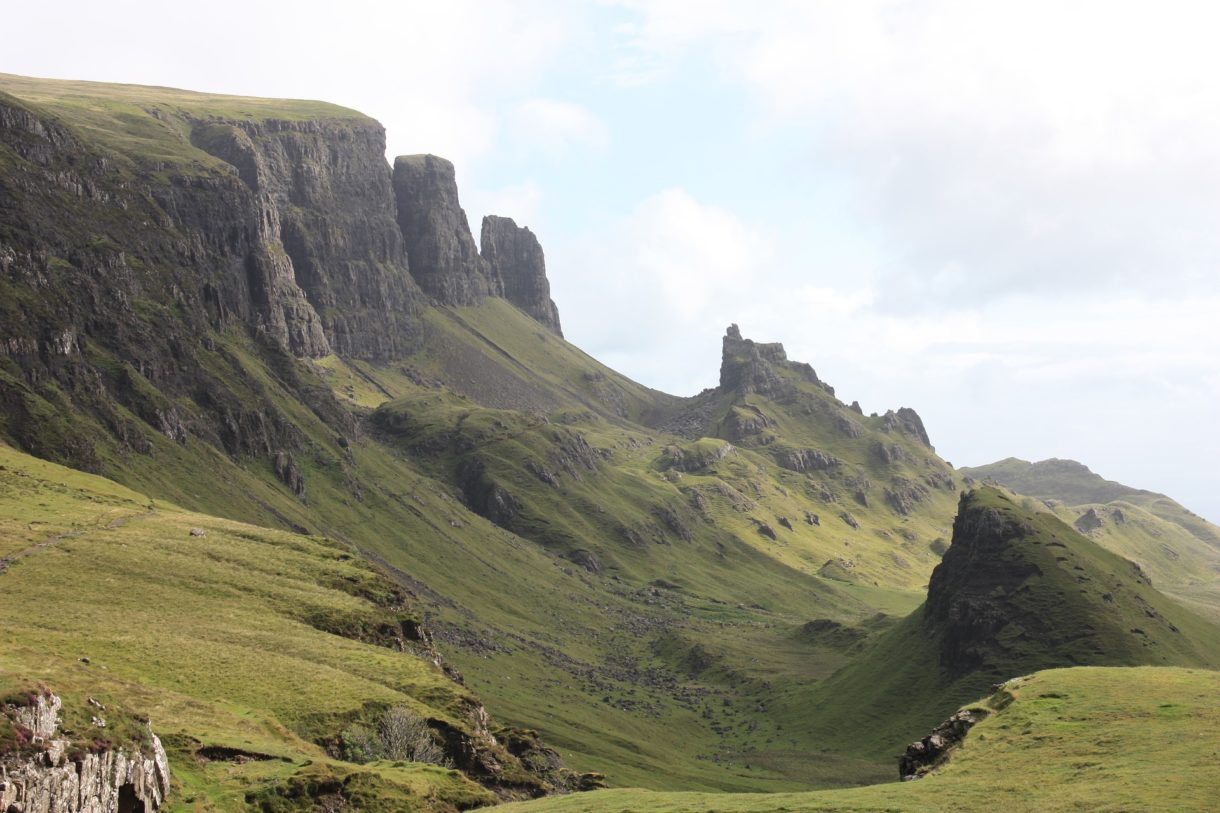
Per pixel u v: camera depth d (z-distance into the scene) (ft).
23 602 524.11
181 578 627.05
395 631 645.51
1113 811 246.88
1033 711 355.56
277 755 364.99
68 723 265.95
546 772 536.42
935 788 293.43
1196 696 346.13
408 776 377.09
